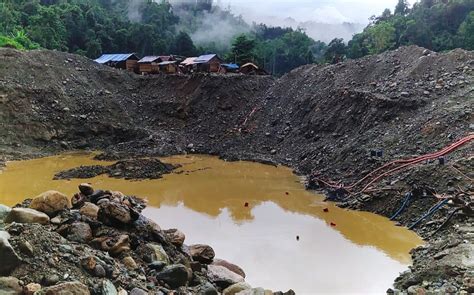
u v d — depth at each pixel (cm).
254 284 1374
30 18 7044
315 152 3306
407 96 3138
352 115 3412
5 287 707
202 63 5800
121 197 1274
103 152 3881
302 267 1520
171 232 1195
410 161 2386
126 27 8575
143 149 3884
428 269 1262
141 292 826
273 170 3272
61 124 4072
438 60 3462
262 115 4422
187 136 4297
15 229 849
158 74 5409
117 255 976
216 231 1939
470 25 6141
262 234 1897
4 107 3906
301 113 4012
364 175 2542
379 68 3850
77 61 4925
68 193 2484
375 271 1484
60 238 894
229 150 3912
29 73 4338
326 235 1878
